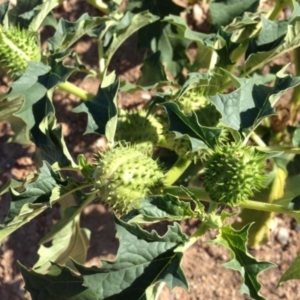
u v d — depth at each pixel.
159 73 0.41
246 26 0.40
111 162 0.30
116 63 0.49
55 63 0.34
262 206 0.30
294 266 0.33
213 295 0.45
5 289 0.45
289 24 0.33
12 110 0.38
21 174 0.47
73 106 0.48
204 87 0.35
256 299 0.26
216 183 0.29
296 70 0.43
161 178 0.31
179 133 0.30
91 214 0.46
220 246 0.45
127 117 0.35
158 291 0.32
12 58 0.35
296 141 0.35
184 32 0.38
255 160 0.29
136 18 0.37
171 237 0.28
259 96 0.31
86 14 0.38
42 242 0.37
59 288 0.31
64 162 0.33
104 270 0.28
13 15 0.41
